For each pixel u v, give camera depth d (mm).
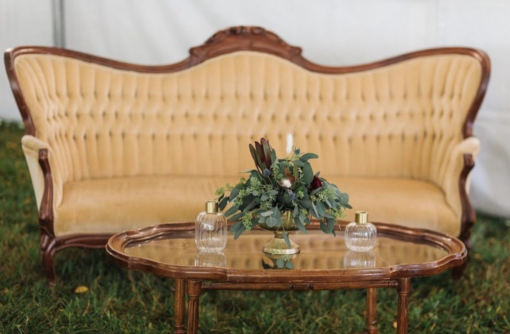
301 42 5016
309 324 2977
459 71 3887
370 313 2836
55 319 2863
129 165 3928
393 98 4059
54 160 3352
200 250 2486
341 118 4070
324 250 2549
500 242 4258
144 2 5035
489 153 4734
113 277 3391
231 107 4031
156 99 3998
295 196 2395
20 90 3525
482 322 3012
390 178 3973
